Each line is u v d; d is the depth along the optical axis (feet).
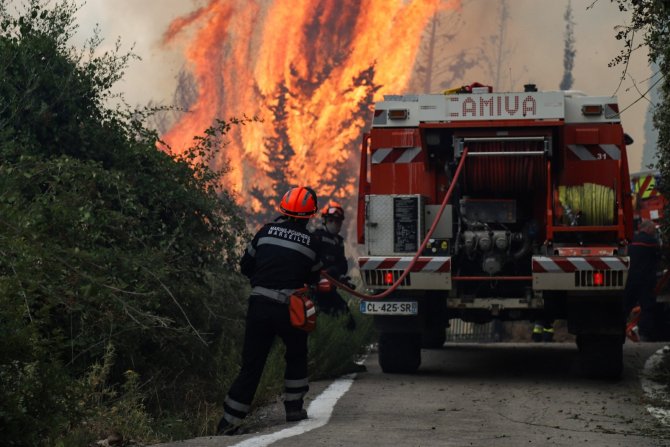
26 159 29.76
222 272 37.55
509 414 28.94
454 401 31.53
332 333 38.78
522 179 37.47
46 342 21.01
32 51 34.47
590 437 24.98
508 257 38.17
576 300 36.70
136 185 35.45
